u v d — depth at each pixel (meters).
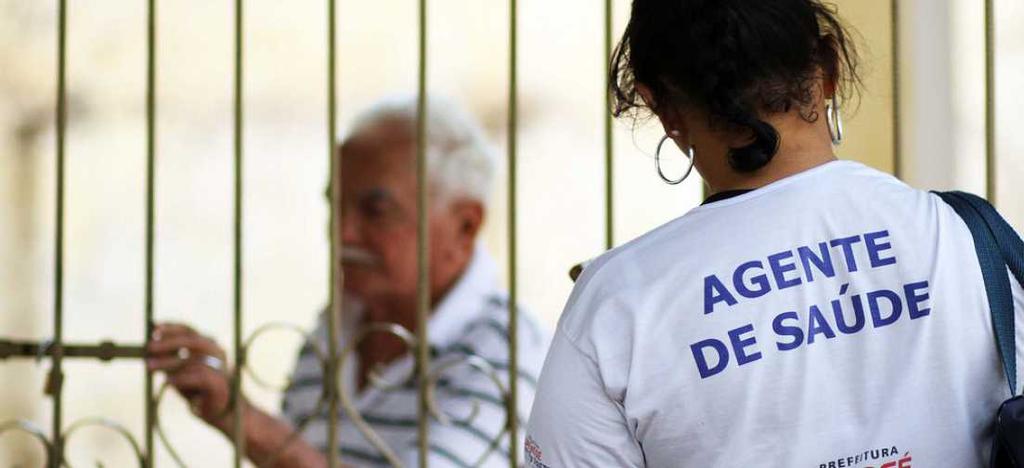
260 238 11.57
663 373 3.27
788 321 3.23
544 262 11.28
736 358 3.22
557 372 3.39
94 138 11.71
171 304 11.62
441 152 8.55
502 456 7.76
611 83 3.62
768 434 3.21
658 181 11.18
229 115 11.70
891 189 3.39
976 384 3.29
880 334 3.24
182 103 11.66
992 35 6.36
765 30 3.29
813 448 3.20
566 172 11.30
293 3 11.55
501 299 8.36
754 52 3.28
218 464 11.37
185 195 11.65
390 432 8.01
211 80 11.67
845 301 3.25
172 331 7.59
